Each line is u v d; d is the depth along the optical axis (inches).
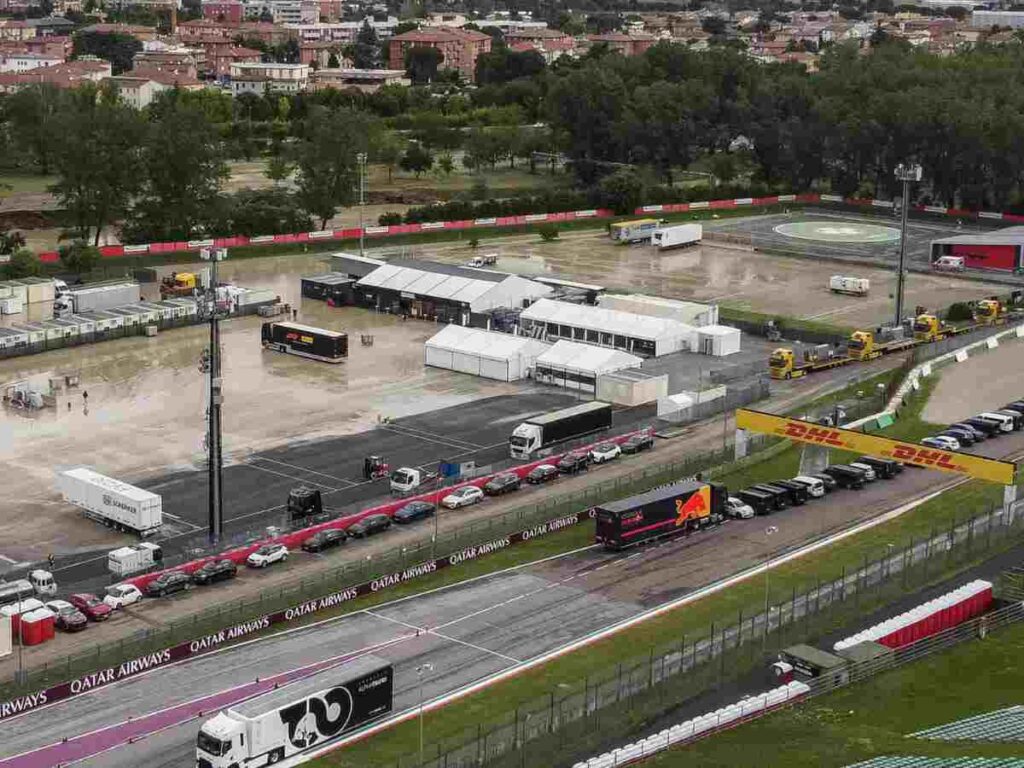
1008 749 3882.9
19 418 6943.9
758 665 4426.7
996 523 5585.6
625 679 4296.3
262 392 7450.8
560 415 6609.3
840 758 3826.3
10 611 4630.9
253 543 5369.1
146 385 7539.4
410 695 4237.2
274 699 3848.4
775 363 7839.6
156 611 4889.3
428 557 5280.5
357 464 6368.1
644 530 5438.0
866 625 4717.0
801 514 5807.1
